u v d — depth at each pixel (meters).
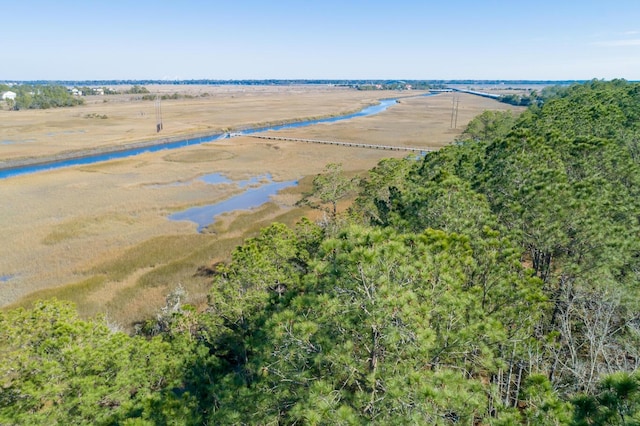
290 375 10.45
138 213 41.81
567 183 18.14
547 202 16.56
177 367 14.48
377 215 27.80
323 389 8.55
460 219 16.52
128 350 13.83
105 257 32.16
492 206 20.36
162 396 12.27
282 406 10.79
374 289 9.38
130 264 31.08
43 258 31.83
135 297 26.56
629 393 6.18
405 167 32.56
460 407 8.39
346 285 9.75
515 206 17.22
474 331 10.38
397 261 10.45
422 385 8.05
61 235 35.91
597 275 14.65
